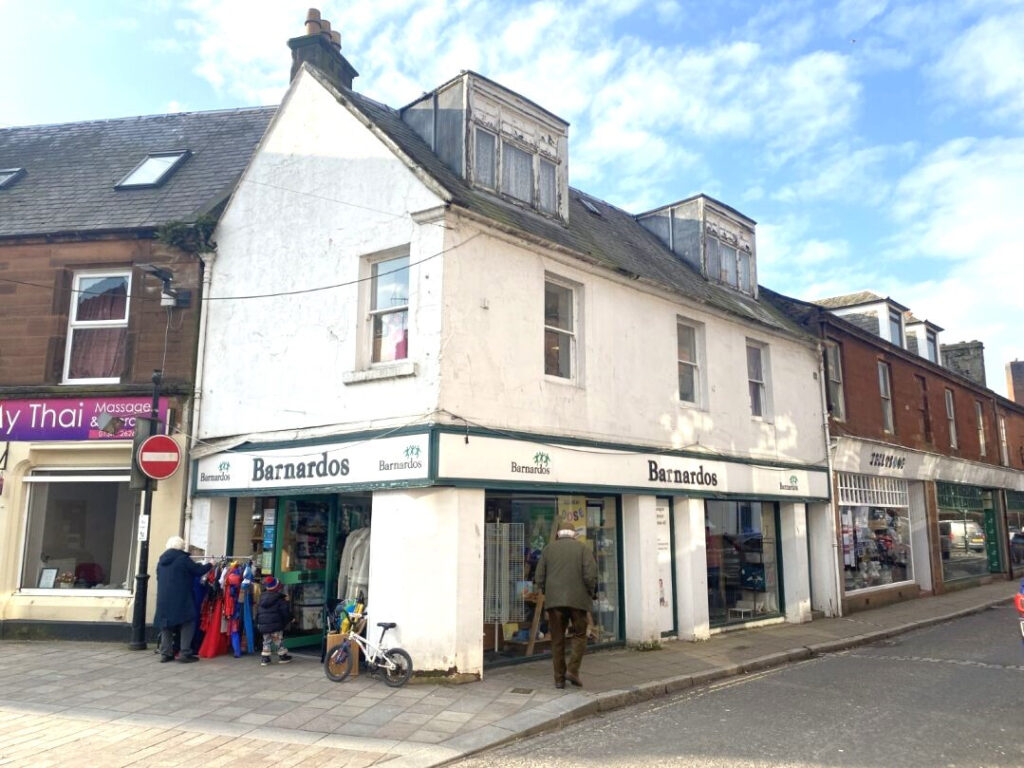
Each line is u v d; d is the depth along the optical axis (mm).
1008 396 35531
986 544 24438
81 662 9172
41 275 11406
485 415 8945
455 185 9766
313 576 10562
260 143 11086
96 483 11086
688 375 13008
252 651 9789
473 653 8375
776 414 14703
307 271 10172
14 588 10812
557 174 11586
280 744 6082
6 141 15125
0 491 10836
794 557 14578
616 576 11156
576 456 10078
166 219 11508
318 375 9734
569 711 7117
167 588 9289
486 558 9469
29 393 10984
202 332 10977
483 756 6023
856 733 6480
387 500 8656
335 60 12547
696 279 14430
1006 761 5660
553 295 10648
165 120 15156
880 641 12609
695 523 12125
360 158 9875
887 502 18594
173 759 5707
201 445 10688
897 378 19672
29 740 6133
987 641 12195
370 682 8211
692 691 8523
